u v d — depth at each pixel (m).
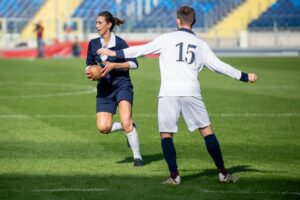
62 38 121.31
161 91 20.86
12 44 120.88
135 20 125.44
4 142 30.28
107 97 24.62
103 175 22.67
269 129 34.34
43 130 34.12
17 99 49.81
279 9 124.62
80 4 128.50
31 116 39.78
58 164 24.86
